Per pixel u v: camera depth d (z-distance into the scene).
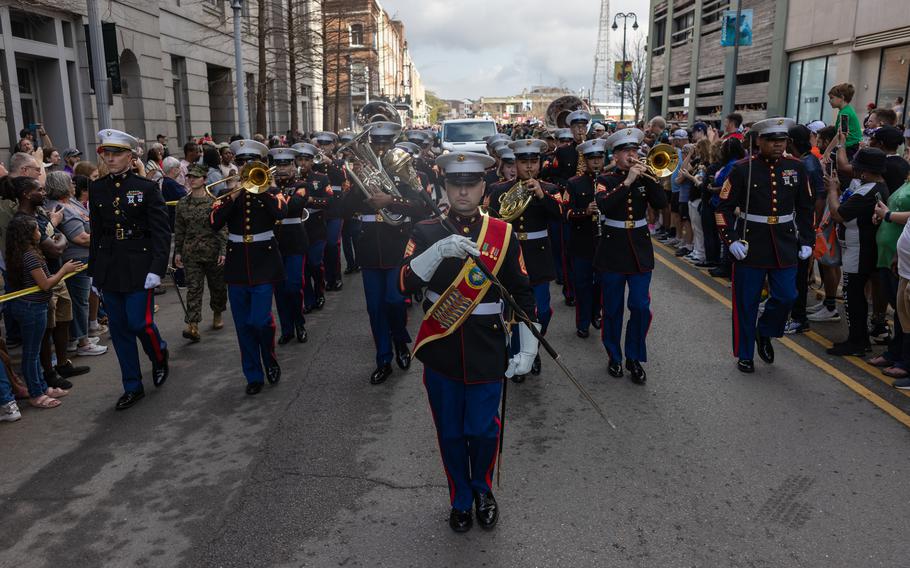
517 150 5.55
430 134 10.89
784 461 4.30
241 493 4.10
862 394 5.33
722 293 8.65
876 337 6.59
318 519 3.81
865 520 3.65
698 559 3.36
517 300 3.57
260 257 5.66
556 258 9.22
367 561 3.43
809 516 3.70
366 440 4.77
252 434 4.93
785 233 5.64
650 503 3.87
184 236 7.17
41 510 3.97
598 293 7.14
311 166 8.16
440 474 4.28
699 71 29.20
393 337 6.21
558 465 4.34
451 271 3.51
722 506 3.82
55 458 4.62
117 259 5.36
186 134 20.61
